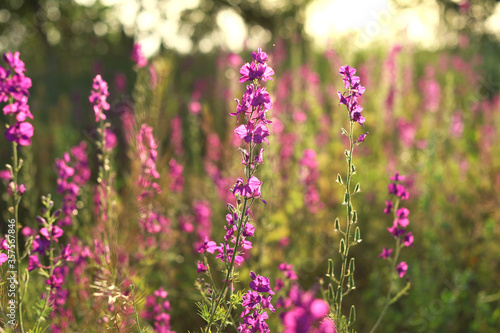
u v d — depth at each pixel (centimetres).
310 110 693
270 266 404
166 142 529
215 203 507
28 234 382
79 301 308
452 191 549
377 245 492
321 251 478
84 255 315
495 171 590
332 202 544
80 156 399
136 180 324
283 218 442
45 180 600
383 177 588
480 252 476
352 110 232
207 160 565
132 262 339
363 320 428
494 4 1353
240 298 221
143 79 347
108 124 312
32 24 2645
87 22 2633
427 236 468
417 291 427
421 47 1318
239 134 201
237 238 208
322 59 1045
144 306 323
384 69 717
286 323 98
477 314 411
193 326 407
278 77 733
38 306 253
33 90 1364
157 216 367
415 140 690
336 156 610
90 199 429
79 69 1822
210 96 863
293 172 526
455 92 923
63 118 816
